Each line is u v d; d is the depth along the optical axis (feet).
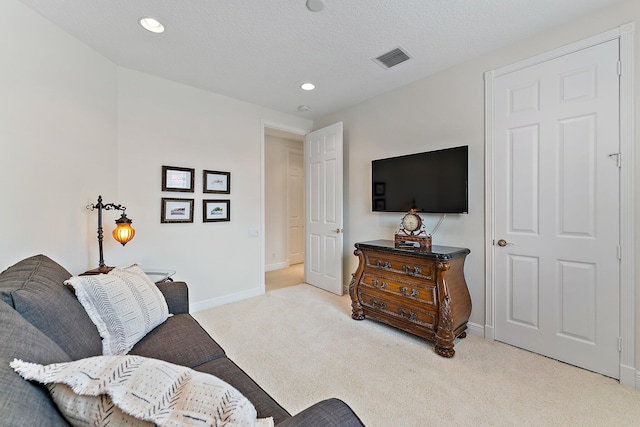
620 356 5.98
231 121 11.00
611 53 6.02
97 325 4.11
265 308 10.33
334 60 8.18
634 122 5.79
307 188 13.65
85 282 4.19
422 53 7.83
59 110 6.48
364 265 9.21
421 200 9.07
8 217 5.32
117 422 1.88
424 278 7.60
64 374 2.07
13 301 3.12
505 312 7.67
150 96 9.05
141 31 6.76
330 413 2.28
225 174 10.83
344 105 11.83
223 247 10.84
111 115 8.14
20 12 5.57
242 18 6.31
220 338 7.95
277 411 3.16
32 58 5.82
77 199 6.99
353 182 11.91
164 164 9.36
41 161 6.02
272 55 7.89
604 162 6.15
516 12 6.17
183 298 6.02
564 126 6.65
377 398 5.50
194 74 9.05
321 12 6.12
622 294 5.96
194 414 1.88
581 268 6.48
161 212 9.30
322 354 7.11
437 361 6.81
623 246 5.94
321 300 11.24
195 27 6.63
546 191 6.94
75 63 6.93
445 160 8.47
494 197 7.80
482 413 5.10
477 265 8.17
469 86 8.23
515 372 6.34
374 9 6.03
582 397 5.50
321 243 12.84
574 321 6.57
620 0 5.86
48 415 1.96
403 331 8.42
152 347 4.42
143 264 8.95
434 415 5.05
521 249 7.36
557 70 6.72
